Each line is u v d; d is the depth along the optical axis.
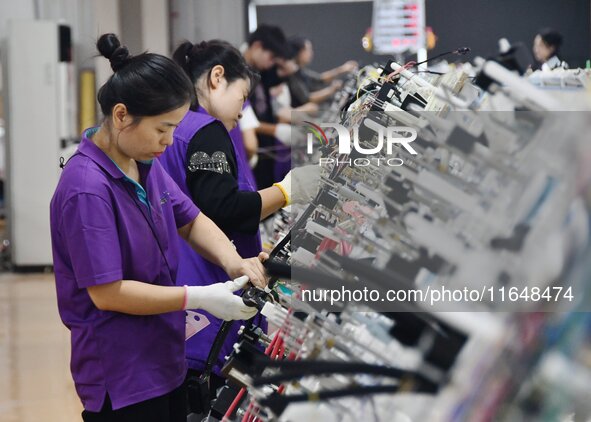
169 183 2.35
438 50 8.03
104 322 2.06
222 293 2.02
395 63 2.55
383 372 1.29
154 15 8.30
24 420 3.93
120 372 2.07
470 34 8.03
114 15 8.19
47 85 7.73
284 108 6.37
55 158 7.77
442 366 1.24
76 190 1.99
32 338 5.41
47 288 7.08
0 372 4.68
